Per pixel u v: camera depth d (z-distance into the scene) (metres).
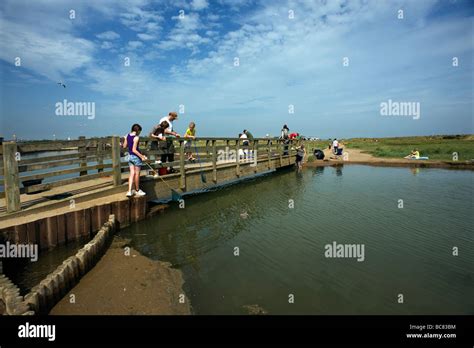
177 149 10.92
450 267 5.95
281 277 5.65
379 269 5.92
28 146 6.52
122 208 8.07
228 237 7.79
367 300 4.86
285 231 8.20
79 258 5.39
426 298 4.90
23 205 6.95
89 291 4.98
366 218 9.20
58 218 6.55
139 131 8.44
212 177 12.62
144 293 5.00
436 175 17.77
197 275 5.74
